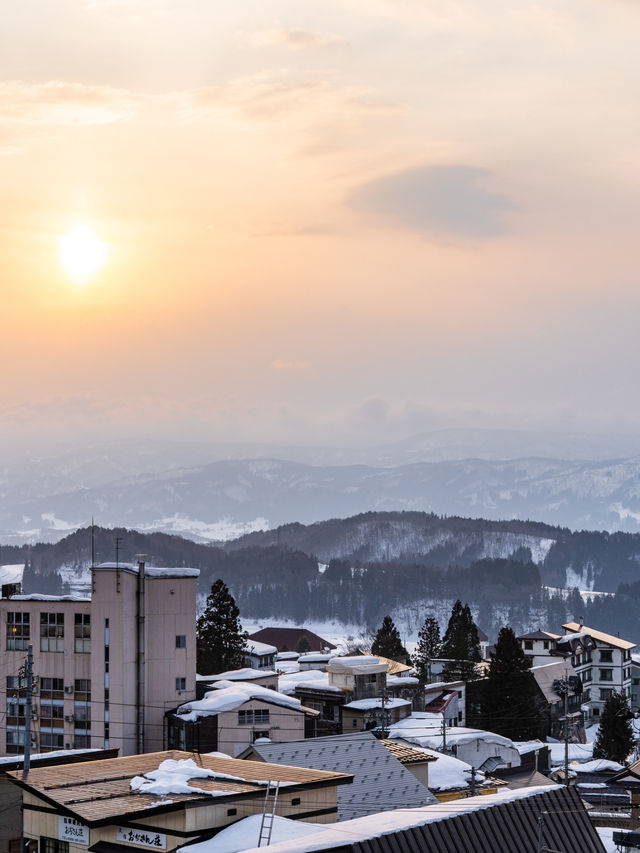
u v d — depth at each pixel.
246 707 94.25
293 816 47.88
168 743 96.50
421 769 73.31
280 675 129.62
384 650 160.88
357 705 108.62
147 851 45.12
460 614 148.38
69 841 47.09
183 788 47.19
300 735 95.56
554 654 158.50
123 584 96.38
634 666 171.25
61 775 51.72
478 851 42.50
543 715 133.12
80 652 97.44
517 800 45.81
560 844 44.75
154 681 97.50
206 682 106.38
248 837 43.69
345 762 67.88
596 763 102.31
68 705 97.38
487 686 121.50
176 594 99.12
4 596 102.50
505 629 122.88
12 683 99.44
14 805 58.88
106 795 48.31
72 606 98.06
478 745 99.50
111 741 95.44
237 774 51.06
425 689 122.31
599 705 164.12
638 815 69.12
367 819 44.00
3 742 99.62
